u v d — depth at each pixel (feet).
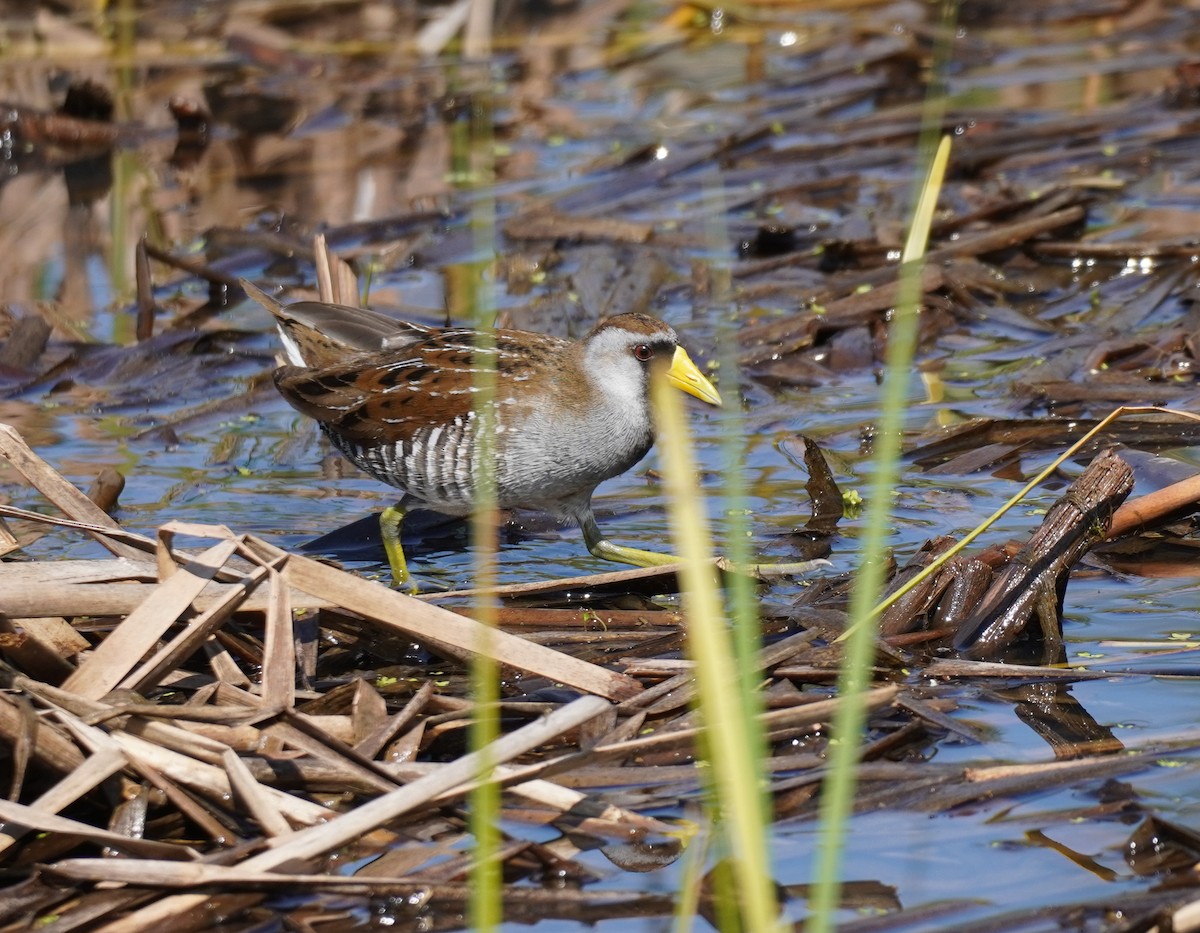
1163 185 53.57
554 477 34.73
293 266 52.21
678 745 25.27
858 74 65.10
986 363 43.42
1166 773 24.43
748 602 16.60
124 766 23.44
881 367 43.80
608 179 56.24
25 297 50.26
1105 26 70.08
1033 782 24.14
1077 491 30.09
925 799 24.00
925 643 29.19
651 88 65.77
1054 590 29.48
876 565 17.21
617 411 34.68
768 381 43.39
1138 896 21.29
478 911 19.60
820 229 51.88
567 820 23.76
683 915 21.07
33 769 24.32
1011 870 22.31
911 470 37.52
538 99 65.10
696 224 52.90
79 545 34.42
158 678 25.58
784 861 22.80
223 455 40.27
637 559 34.19
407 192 57.06
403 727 25.66
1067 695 27.12
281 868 21.83
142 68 68.18
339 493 38.29
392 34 71.41
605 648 28.99
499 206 55.21
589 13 72.95
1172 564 32.14
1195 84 59.57
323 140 62.59
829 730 26.30
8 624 25.34
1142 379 40.60
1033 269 49.29
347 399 35.63
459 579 33.88
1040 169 55.52
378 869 22.59
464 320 46.70
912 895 21.89
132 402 43.73
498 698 27.35
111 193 58.80
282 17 72.23
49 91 66.03
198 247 53.47
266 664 25.63
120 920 21.57
